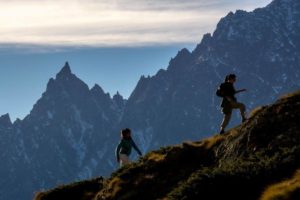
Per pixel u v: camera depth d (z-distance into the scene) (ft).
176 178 117.19
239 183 96.58
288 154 98.02
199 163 119.65
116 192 122.42
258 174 96.58
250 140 111.04
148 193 116.78
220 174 98.73
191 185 99.60
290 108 112.47
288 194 82.64
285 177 92.63
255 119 114.52
